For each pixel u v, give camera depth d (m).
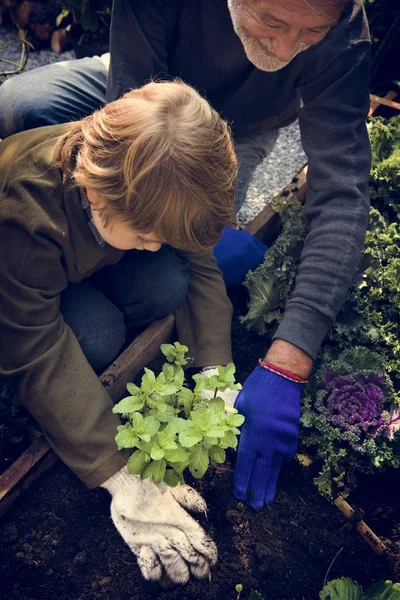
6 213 0.78
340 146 0.94
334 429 0.98
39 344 0.85
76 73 1.12
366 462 1.00
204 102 0.70
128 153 0.66
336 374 1.03
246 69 0.98
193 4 0.92
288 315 0.95
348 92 0.92
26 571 0.93
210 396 1.00
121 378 1.01
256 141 1.14
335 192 0.95
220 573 0.94
